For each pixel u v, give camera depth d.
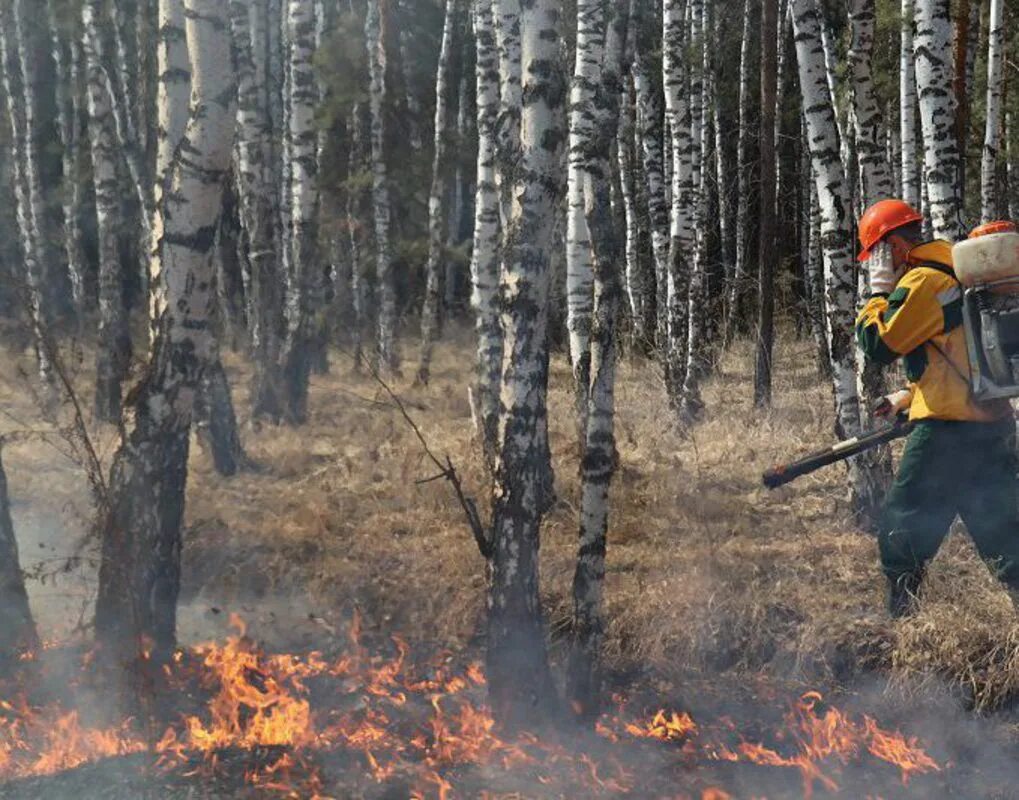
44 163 24.69
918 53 6.93
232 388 14.17
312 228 11.91
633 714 5.12
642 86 14.34
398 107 21.27
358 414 11.43
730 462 8.41
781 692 5.34
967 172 18.16
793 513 7.13
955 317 5.01
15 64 20.92
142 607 4.94
